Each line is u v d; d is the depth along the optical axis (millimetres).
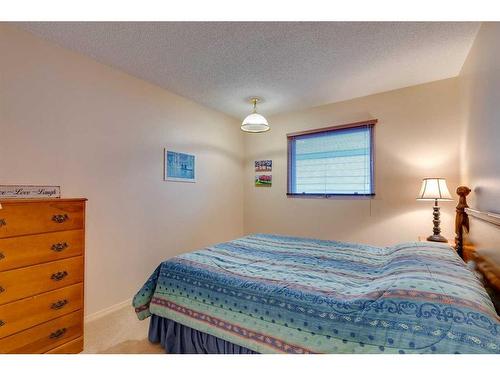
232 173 3988
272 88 2926
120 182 2502
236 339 1397
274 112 3768
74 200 1717
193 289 1637
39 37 1956
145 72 2555
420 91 2811
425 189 2453
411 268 1321
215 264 1778
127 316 2291
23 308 1469
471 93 2090
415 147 2836
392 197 2963
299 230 3637
